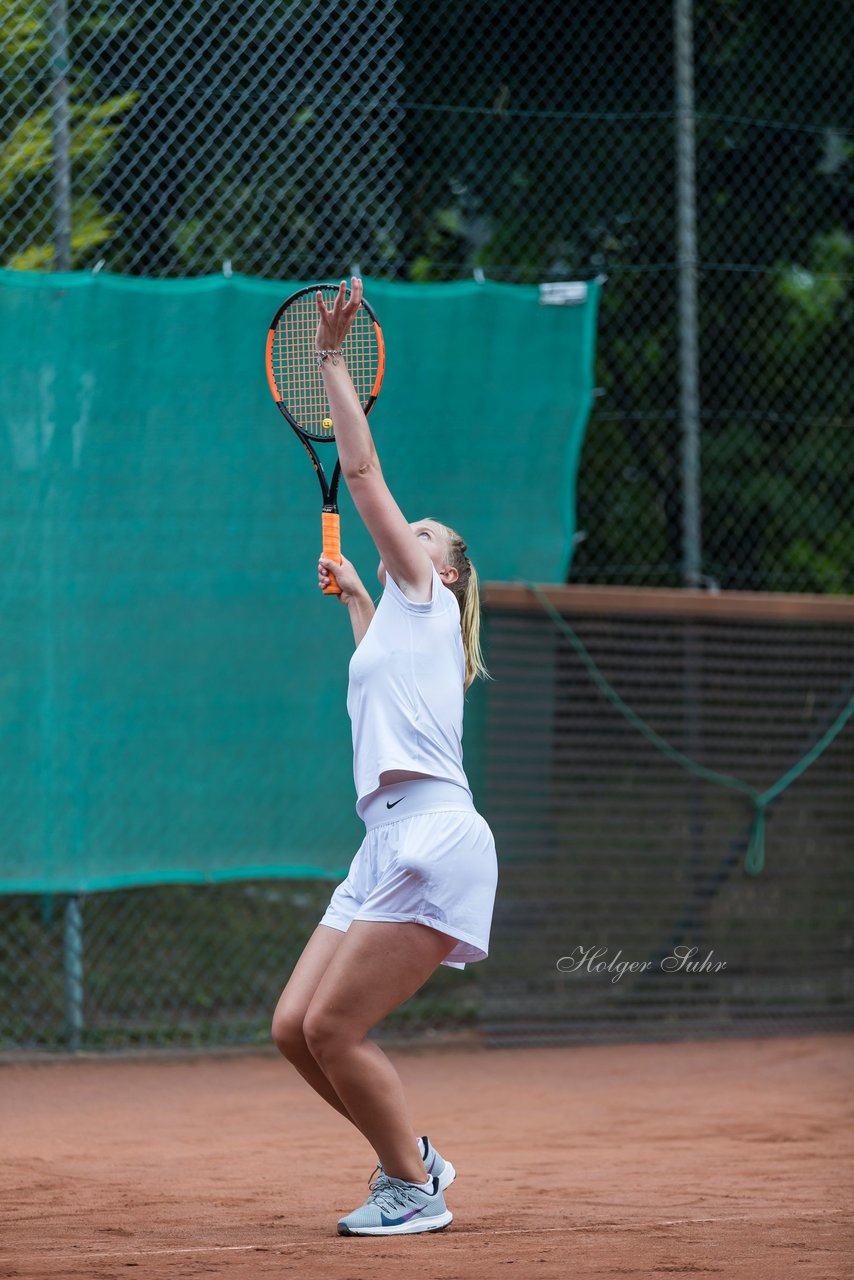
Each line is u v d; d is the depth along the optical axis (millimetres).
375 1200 12867
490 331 26250
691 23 29562
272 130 26188
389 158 27562
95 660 24000
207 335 24656
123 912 29094
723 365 31234
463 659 13492
